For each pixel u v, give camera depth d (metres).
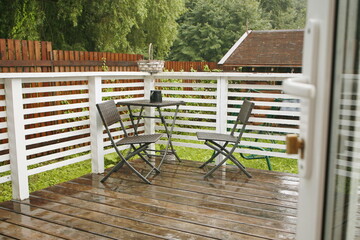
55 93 5.64
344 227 0.83
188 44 20.58
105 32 9.87
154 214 2.82
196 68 11.64
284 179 3.77
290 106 4.04
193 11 20.33
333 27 0.73
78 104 3.86
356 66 0.77
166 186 3.54
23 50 5.59
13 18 7.85
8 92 3.11
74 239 2.40
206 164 4.22
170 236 2.43
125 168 4.21
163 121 4.22
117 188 3.48
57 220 2.71
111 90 6.18
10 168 3.20
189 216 2.78
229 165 4.32
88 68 6.81
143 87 4.93
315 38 0.76
